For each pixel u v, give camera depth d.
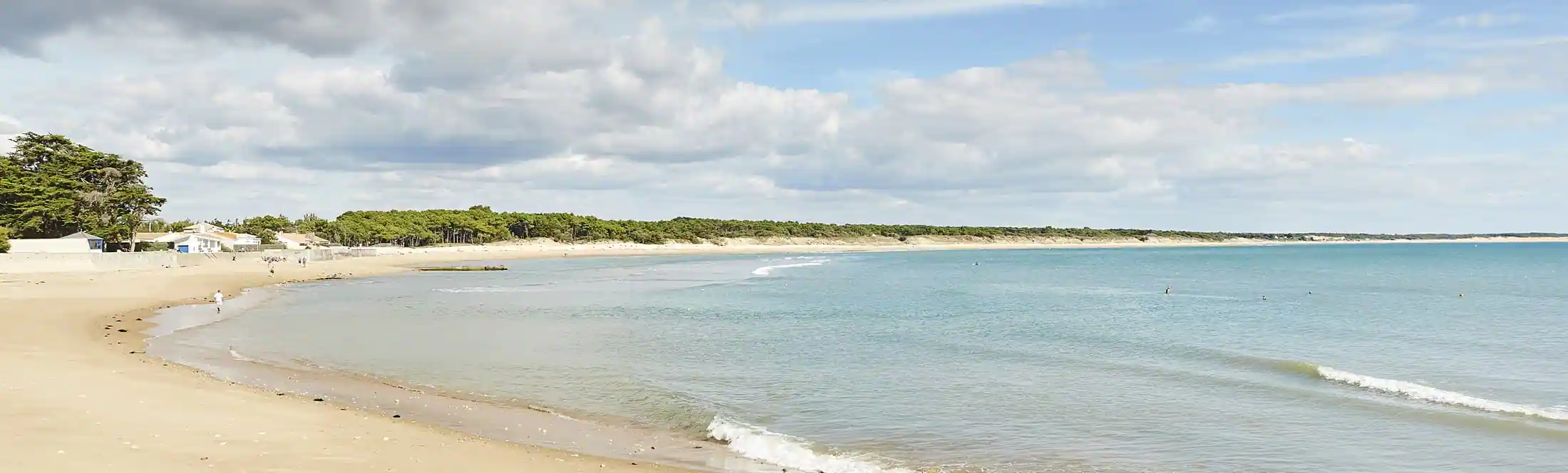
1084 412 19.09
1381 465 15.05
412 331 33.72
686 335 33.47
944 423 18.05
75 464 11.34
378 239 174.12
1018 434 17.19
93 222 88.50
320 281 72.50
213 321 36.09
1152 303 52.28
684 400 19.94
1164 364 26.17
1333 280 80.44
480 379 22.45
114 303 41.38
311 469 12.03
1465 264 126.19
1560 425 17.58
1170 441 16.64
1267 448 16.16
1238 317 42.41
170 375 20.19
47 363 20.73
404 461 12.92
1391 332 35.03
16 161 92.88
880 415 18.73
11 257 62.19
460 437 15.16
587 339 31.73
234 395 17.61
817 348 29.78
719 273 95.06
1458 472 14.60
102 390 16.91
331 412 16.53
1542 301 51.62
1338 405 19.75
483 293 58.84
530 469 13.03
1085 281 80.75
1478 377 23.94
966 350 29.25
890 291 63.88
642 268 109.94
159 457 12.02
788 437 16.77
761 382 22.69
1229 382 22.84
